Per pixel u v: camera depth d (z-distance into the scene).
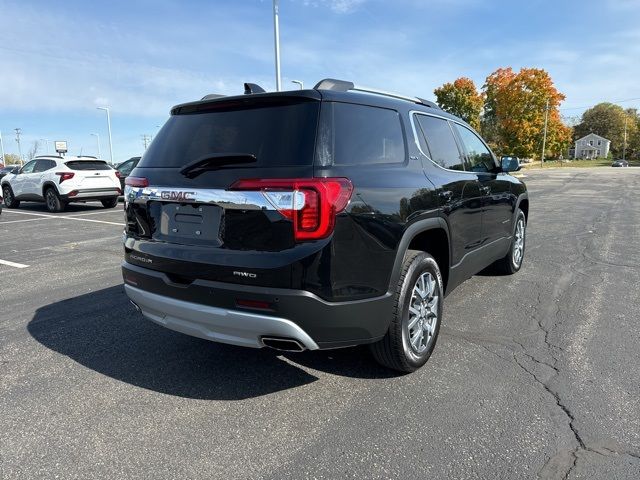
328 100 2.81
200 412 2.85
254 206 2.60
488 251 4.70
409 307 3.13
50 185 13.91
